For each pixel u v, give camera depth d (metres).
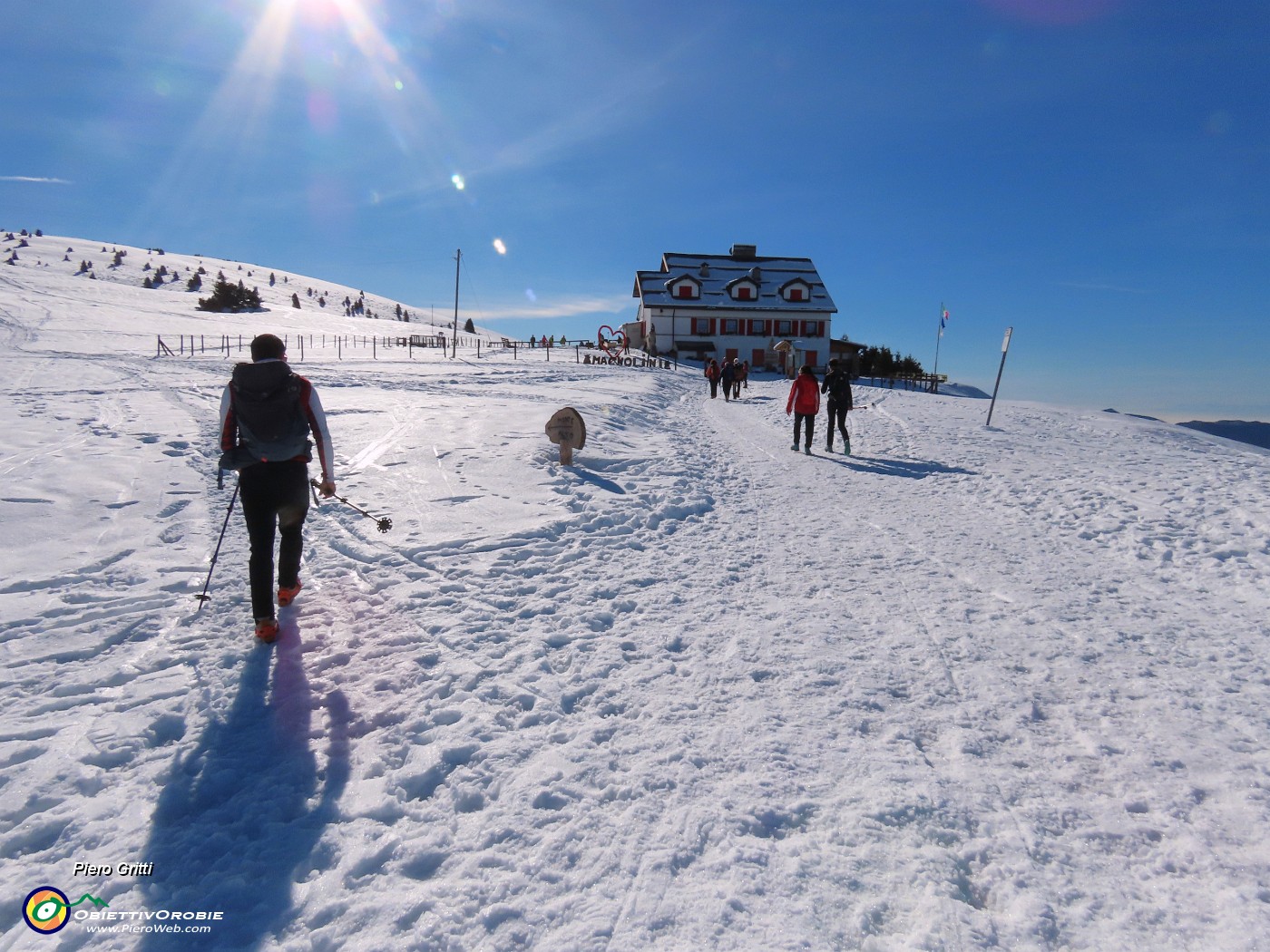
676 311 58.22
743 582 5.48
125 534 5.80
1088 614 4.93
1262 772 2.97
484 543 5.98
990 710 3.49
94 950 1.97
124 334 40.22
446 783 2.77
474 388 22.23
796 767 2.92
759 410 22.80
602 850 2.40
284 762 2.90
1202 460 12.40
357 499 7.33
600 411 15.71
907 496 9.23
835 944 2.02
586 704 3.45
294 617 4.34
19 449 8.68
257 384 3.73
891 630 4.54
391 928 2.06
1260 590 5.50
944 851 2.44
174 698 3.37
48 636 3.94
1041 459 12.30
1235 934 2.08
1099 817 2.66
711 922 2.09
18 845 2.40
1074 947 2.04
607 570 5.56
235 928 2.06
